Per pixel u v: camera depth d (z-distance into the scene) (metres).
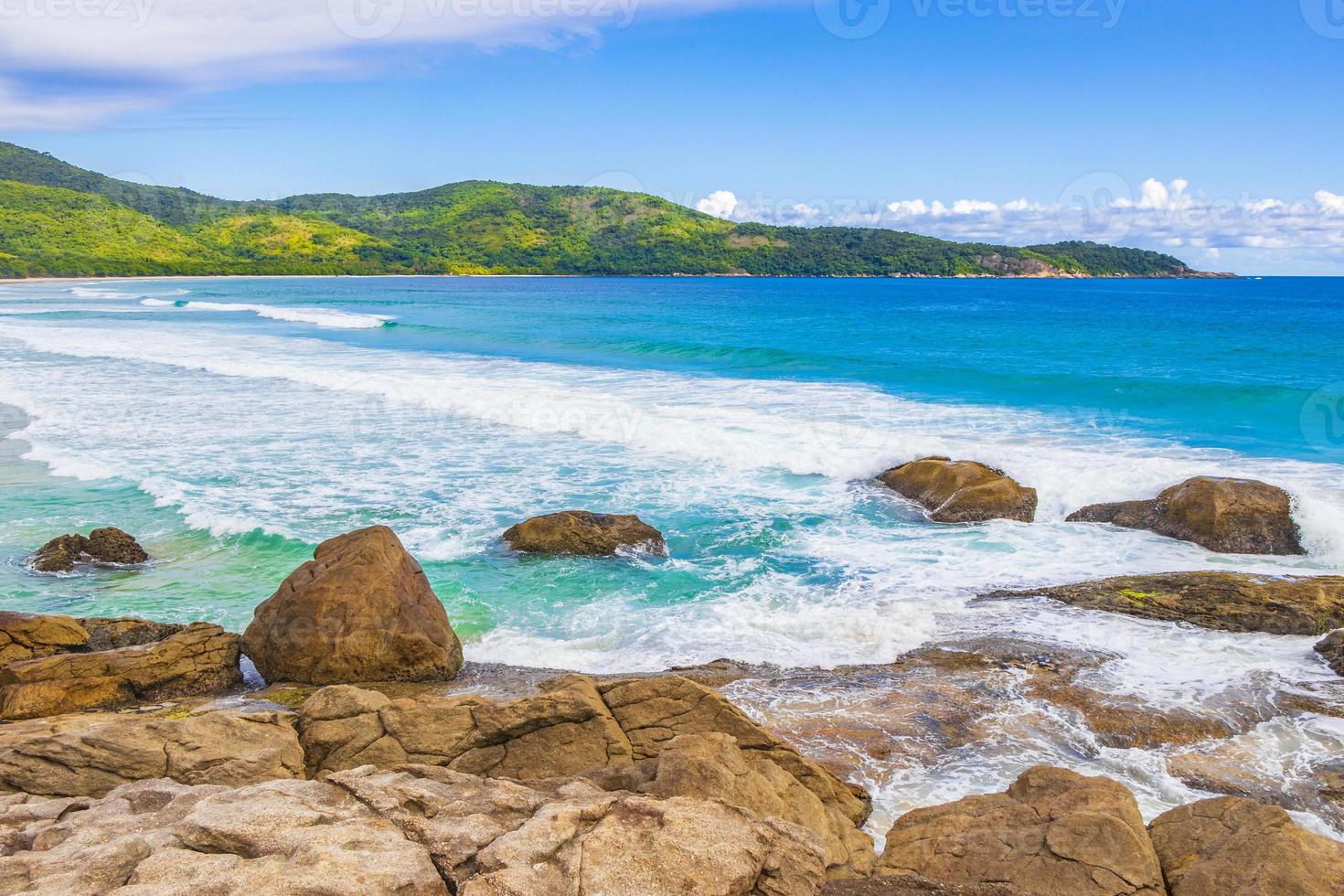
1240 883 5.54
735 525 15.73
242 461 19.67
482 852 5.42
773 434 20.88
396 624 10.39
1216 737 8.71
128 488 17.59
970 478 16.44
